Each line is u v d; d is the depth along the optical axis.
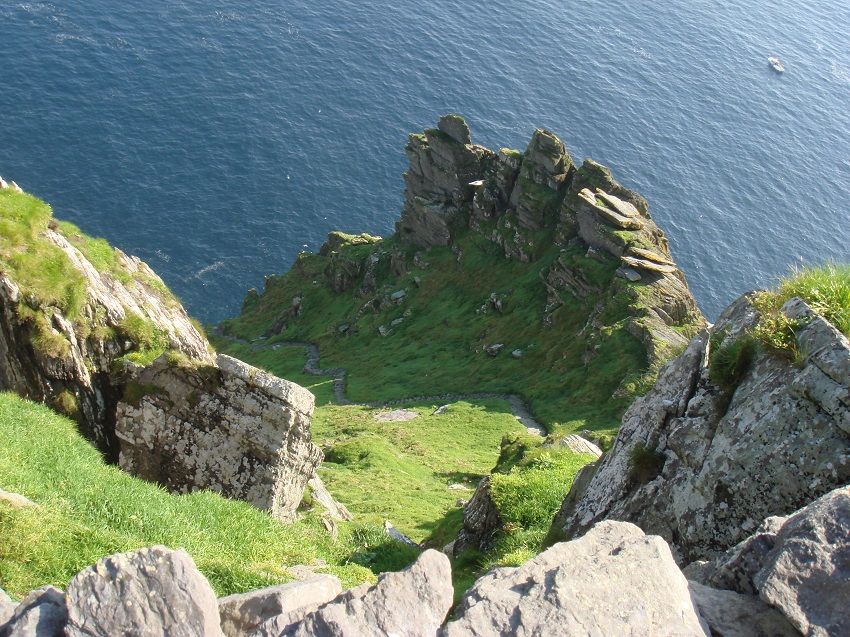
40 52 190.38
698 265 164.75
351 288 131.25
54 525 16.33
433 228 120.38
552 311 94.75
